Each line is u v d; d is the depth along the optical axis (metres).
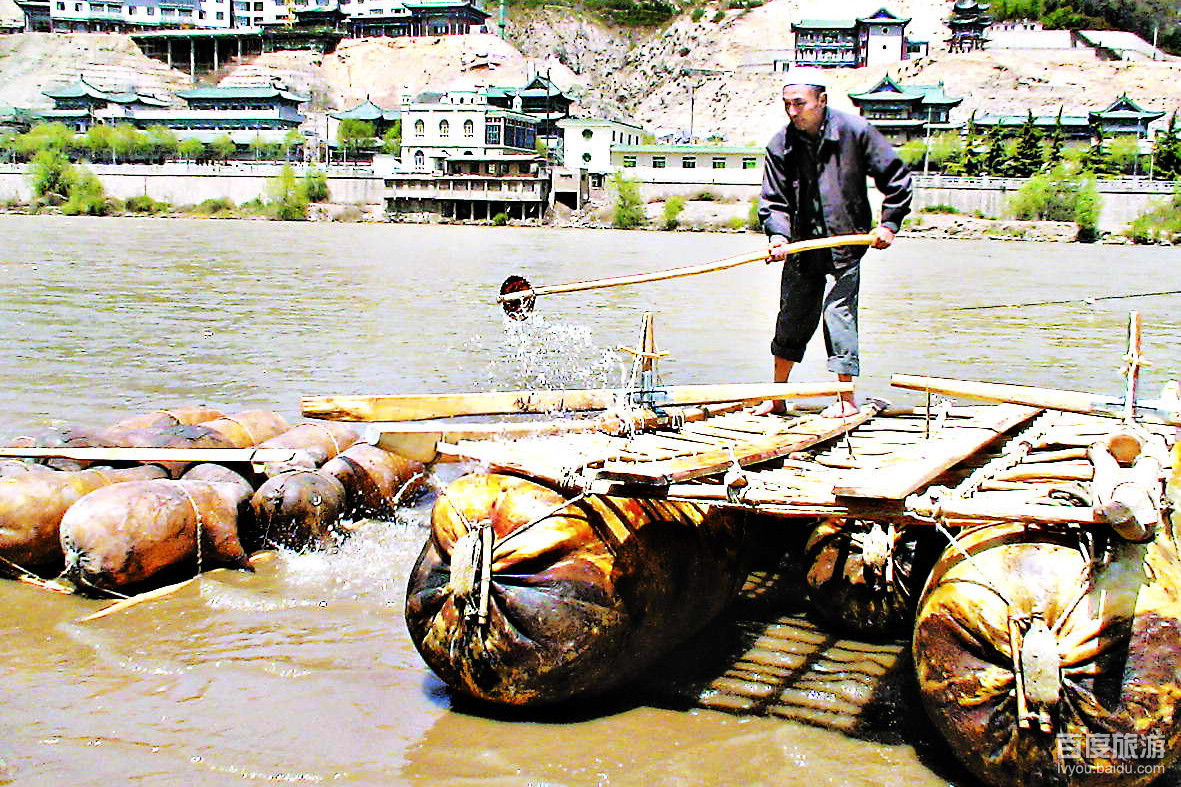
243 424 10.22
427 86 165.88
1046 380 16.61
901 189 7.66
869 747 5.54
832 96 142.12
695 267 7.46
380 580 8.00
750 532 7.17
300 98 127.75
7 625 7.02
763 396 7.57
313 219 93.12
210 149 112.81
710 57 183.25
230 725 5.72
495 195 92.38
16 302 25.98
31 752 5.39
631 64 196.38
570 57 198.50
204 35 169.00
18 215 88.25
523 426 6.90
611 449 6.20
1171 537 4.89
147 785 5.11
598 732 5.67
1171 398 6.66
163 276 34.88
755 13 191.88
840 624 6.96
